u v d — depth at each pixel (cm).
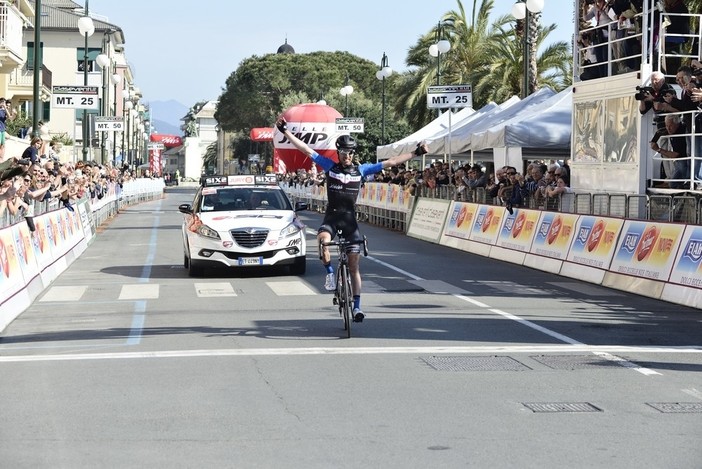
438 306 1303
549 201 1888
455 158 3756
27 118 4378
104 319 1207
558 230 1792
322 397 750
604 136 1961
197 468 560
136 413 699
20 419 682
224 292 1479
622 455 590
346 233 1079
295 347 982
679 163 1670
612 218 1599
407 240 2645
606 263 1578
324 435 636
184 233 1783
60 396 758
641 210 1548
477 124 2867
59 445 612
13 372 862
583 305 1327
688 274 1345
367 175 1086
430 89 2647
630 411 711
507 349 971
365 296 1416
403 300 1370
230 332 1086
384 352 952
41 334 1095
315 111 4912
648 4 1819
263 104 9844
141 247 2406
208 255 1680
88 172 3128
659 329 1115
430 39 4916
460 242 2319
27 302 1343
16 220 1425
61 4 9019
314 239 2673
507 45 4459
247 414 695
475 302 1347
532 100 2688
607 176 1948
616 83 1909
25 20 4116
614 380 823
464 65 4888
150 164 10950
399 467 562
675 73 1878
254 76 9875
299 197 5028
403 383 805
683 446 612
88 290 1530
